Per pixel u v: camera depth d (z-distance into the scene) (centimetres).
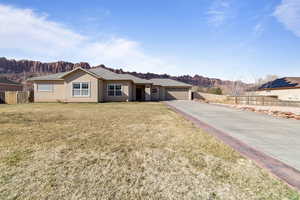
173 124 695
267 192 231
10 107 1339
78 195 220
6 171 282
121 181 257
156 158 347
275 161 338
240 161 336
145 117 863
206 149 404
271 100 1759
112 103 1828
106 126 641
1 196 216
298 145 441
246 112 1160
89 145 420
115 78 2108
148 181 259
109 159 339
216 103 2044
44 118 804
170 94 3030
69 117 842
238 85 4962
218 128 642
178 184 251
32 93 2108
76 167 302
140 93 2773
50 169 293
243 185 249
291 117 918
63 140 459
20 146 405
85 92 1909
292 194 226
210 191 233
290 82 2372
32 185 242
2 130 564
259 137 519
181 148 408
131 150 390
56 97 2031
